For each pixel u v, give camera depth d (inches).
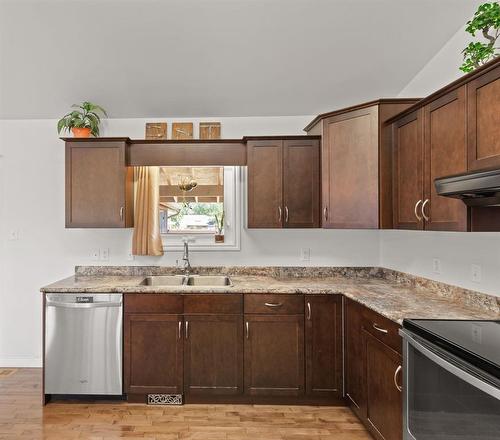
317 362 100.1
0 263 127.0
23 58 101.7
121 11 87.4
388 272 118.4
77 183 112.4
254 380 100.5
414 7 85.4
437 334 55.8
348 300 97.7
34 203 126.9
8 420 93.4
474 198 63.4
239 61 102.4
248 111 124.0
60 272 126.9
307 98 117.7
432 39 93.1
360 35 93.7
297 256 125.6
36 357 127.2
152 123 125.8
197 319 100.9
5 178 126.8
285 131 126.0
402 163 88.5
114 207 112.2
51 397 104.3
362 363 88.6
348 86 112.0
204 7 85.9
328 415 96.7
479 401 45.5
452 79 90.7
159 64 103.7
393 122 92.7
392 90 113.7
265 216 112.0
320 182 110.8
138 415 96.0
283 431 89.3
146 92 114.7
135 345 100.9
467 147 63.5
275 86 112.3
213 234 127.0
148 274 124.8
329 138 104.6
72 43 96.9
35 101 118.4
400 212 89.8
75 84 111.5
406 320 65.1
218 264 126.3
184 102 119.2
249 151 112.1
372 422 83.0
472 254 80.4
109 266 126.0
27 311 127.3
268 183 111.8
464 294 82.7
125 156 113.2
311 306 100.3
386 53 98.9
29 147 126.4
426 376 57.8
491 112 57.6
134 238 122.2
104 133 126.8
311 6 86.0
